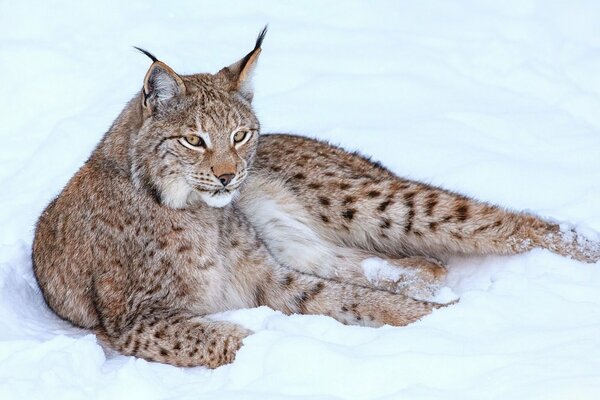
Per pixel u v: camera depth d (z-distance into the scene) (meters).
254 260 10.84
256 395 8.23
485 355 8.57
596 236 11.03
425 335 9.01
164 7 19.22
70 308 10.84
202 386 8.79
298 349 8.73
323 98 15.52
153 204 10.45
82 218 10.83
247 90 10.83
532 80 16.33
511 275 10.33
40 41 17.45
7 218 12.65
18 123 15.29
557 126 14.60
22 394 8.43
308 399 8.10
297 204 11.86
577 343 8.70
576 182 12.70
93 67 16.59
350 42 17.61
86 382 8.81
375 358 8.59
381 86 15.86
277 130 14.44
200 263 10.48
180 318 10.14
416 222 11.51
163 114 10.34
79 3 18.98
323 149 12.16
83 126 14.67
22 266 11.59
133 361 9.15
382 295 10.52
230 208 10.89
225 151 10.31
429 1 19.56
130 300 10.44
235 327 9.84
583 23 18.70
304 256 11.78
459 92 15.80
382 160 13.48
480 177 12.89
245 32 18.05
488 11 19.12
